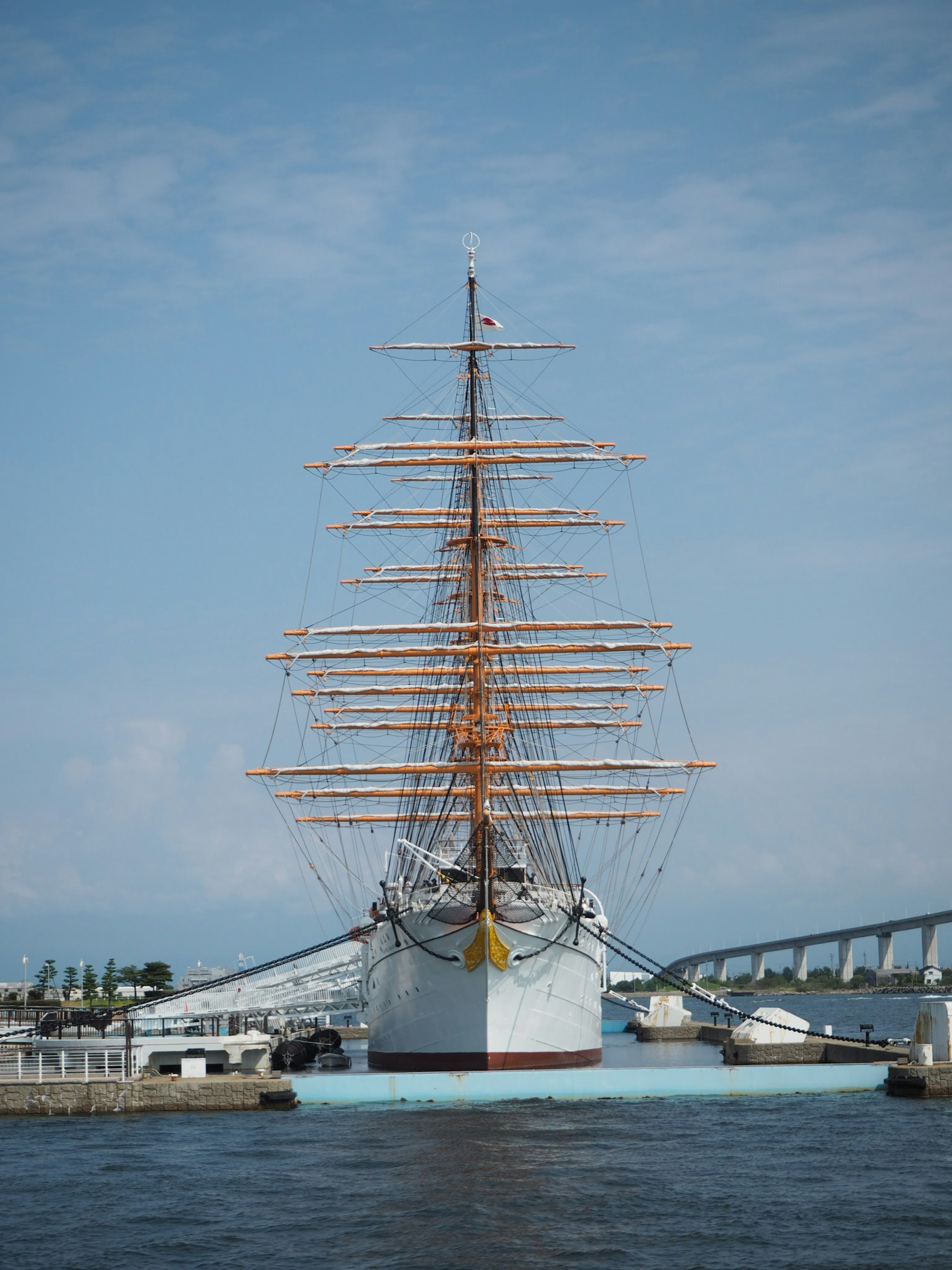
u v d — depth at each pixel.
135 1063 70.56
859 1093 67.56
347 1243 40.75
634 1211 44.03
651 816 93.75
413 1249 40.03
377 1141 55.28
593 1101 64.88
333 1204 45.19
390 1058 73.06
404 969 70.56
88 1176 50.00
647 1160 51.28
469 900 70.31
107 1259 39.81
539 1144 54.22
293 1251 40.16
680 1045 108.56
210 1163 51.72
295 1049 83.75
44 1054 75.94
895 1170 49.44
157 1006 91.50
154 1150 54.56
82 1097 63.84
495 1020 67.38
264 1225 42.94
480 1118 60.53
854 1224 42.38
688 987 79.56
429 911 68.62
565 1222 42.75
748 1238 40.97
